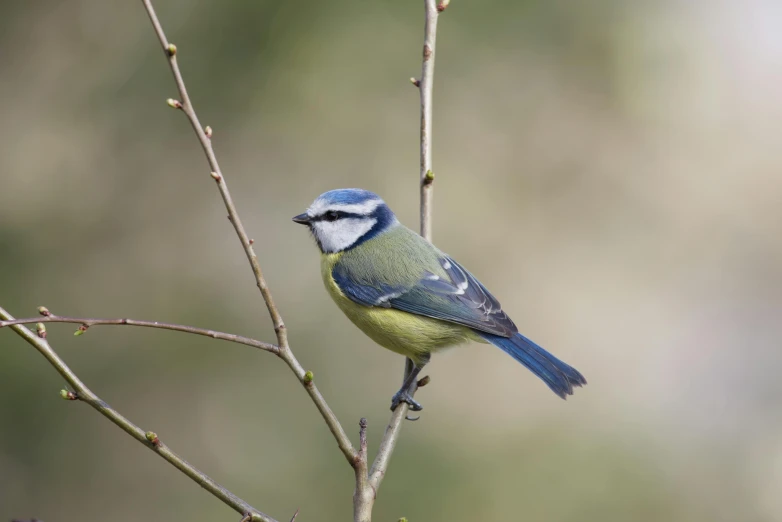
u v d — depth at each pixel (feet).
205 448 39.14
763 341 49.42
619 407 46.34
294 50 42.11
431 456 39.52
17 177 41.22
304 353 41.11
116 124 42.09
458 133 47.42
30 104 41.88
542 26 46.55
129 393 39.50
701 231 51.65
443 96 46.55
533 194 49.44
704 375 48.19
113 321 15.05
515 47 46.75
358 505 16.31
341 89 43.24
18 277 39.50
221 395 40.40
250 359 41.11
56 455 37.86
